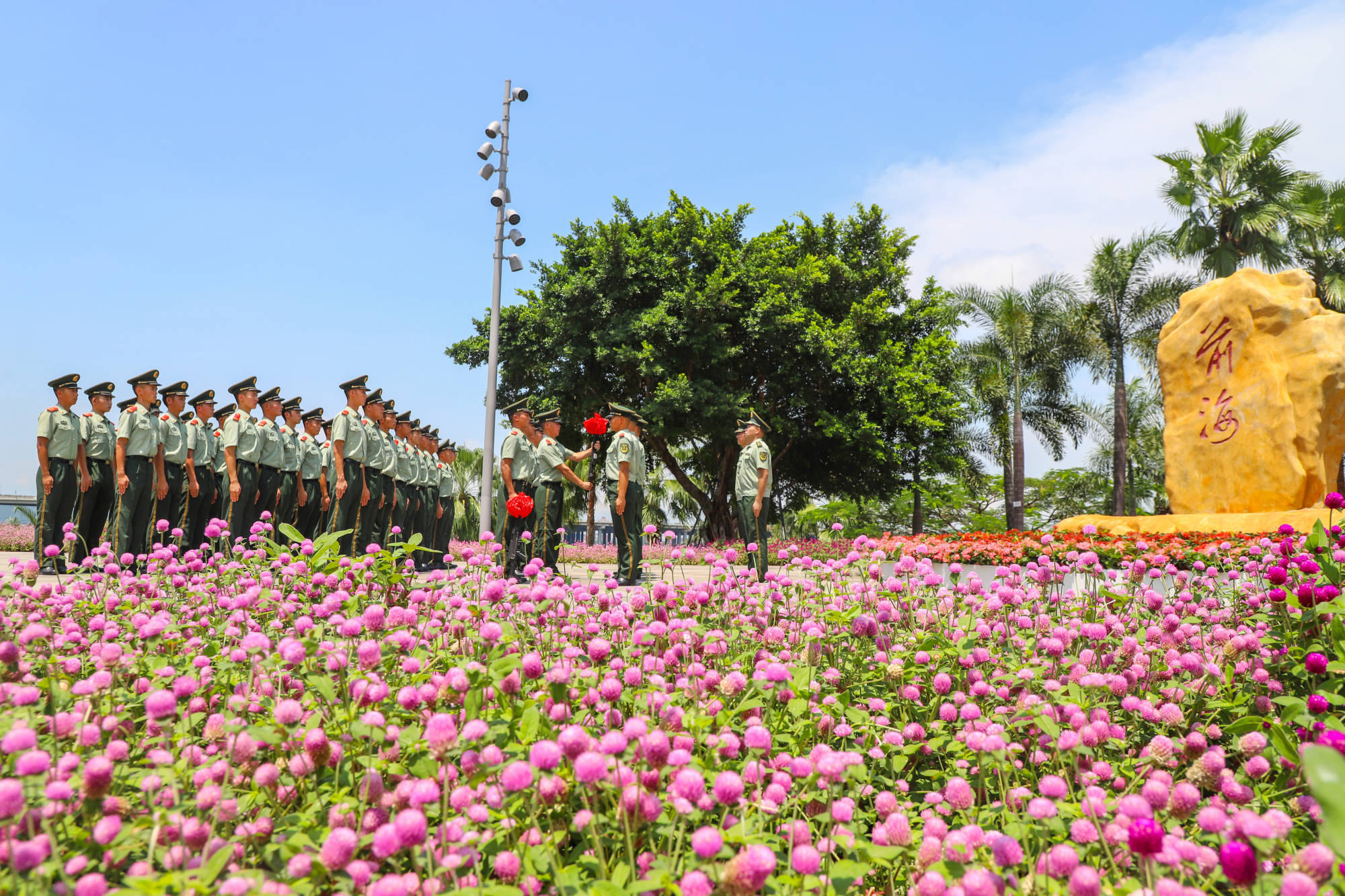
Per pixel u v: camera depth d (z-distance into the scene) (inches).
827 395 843.4
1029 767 87.5
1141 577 146.2
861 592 140.4
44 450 305.4
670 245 818.2
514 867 53.8
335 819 60.7
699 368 792.3
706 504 925.8
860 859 66.1
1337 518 307.9
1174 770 80.4
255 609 117.3
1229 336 394.9
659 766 60.9
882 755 80.4
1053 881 56.1
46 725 70.1
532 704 69.7
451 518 523.2
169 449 331.0
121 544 300.0
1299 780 75.8
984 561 316.2
